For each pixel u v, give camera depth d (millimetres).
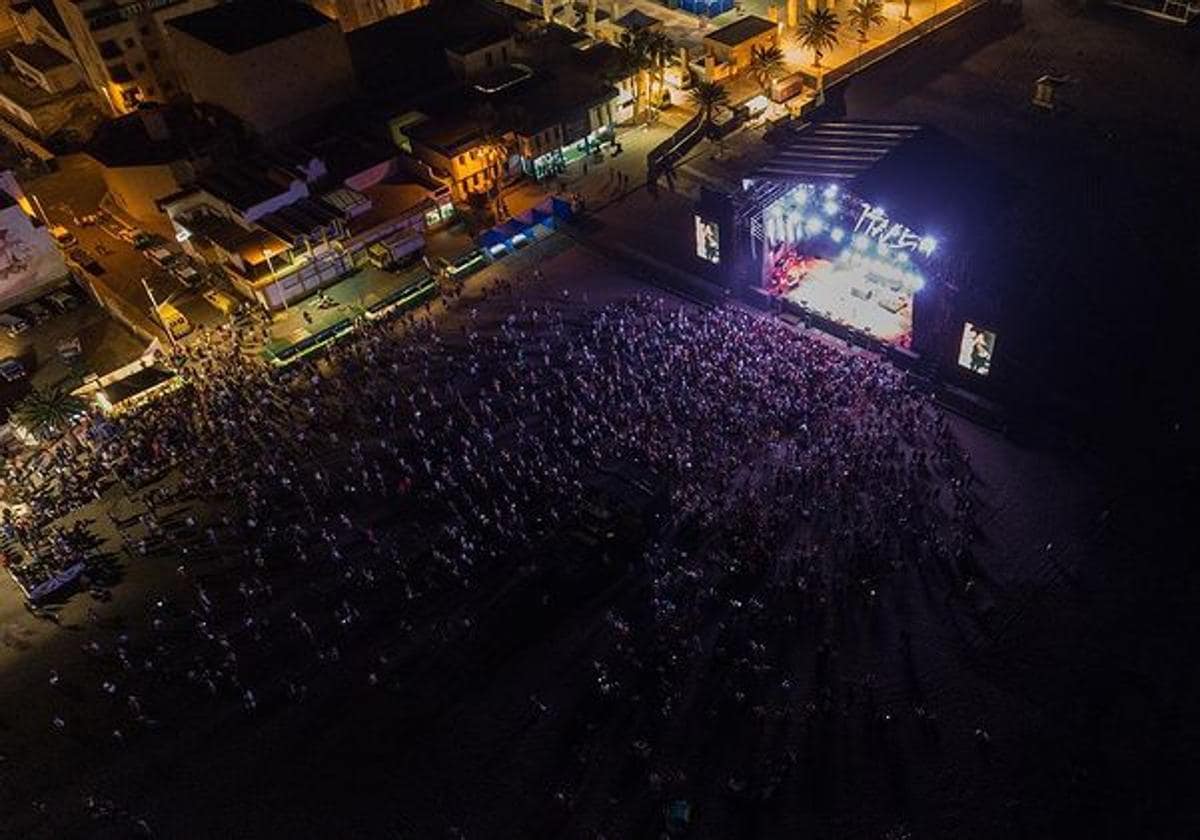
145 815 55438
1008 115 105938
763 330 80125
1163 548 60625
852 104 110500
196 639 63875
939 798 50688
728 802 51625
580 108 104438
